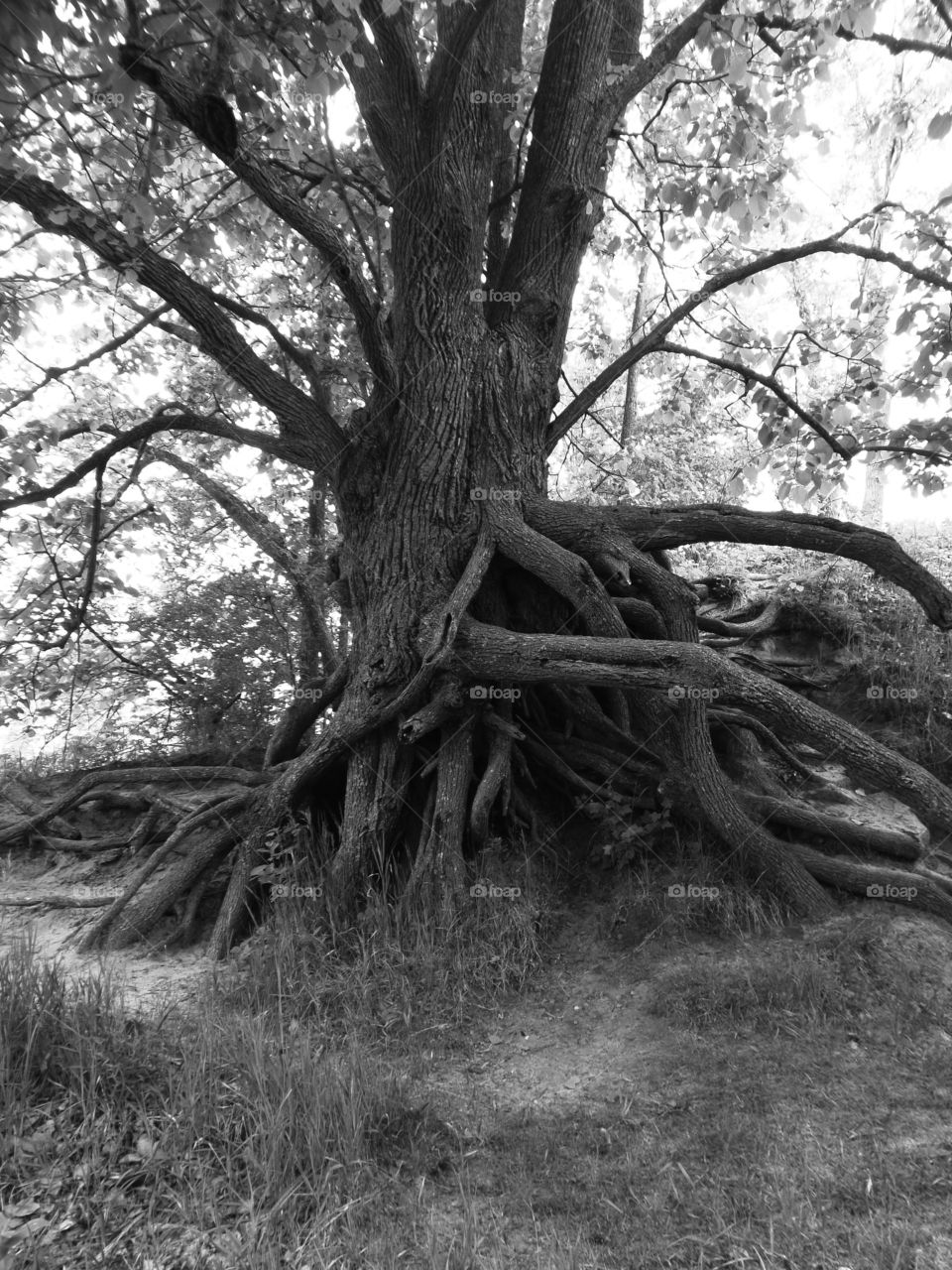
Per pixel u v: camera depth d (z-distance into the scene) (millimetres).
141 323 6922
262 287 8664
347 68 5766
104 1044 3799
